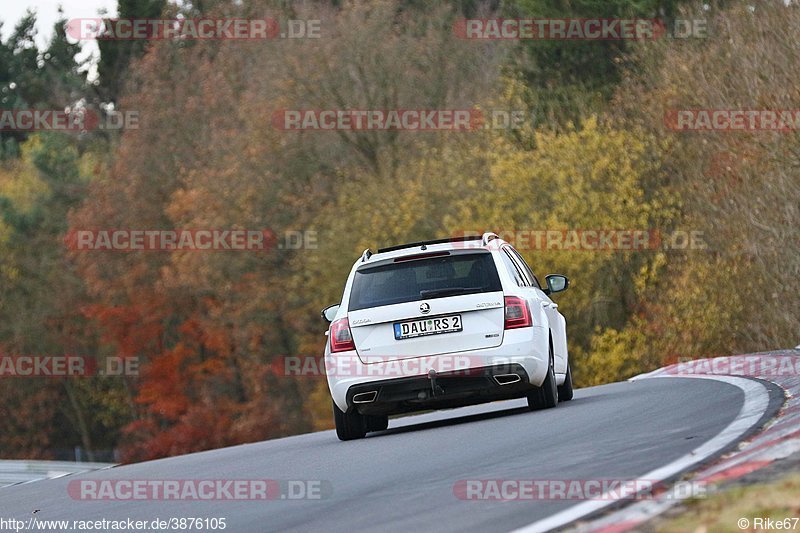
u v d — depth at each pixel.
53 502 29.42
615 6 153.12
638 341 107.56
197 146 166.38
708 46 117.06
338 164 149.12
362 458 29.38
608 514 16.05
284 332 159.75
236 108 158.12
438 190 128.25
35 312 199.62
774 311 99.31
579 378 111.19
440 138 137.38
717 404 30.30
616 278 116.81
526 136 127.12
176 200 157.75
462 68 146.88
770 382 35.56
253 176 149.25
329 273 134.88
